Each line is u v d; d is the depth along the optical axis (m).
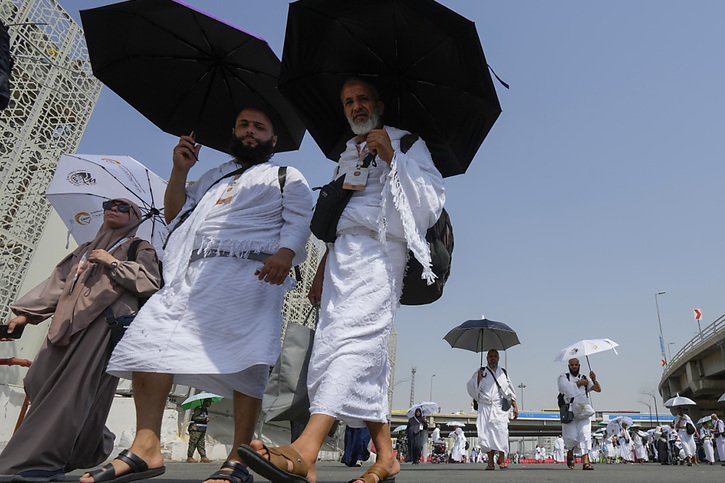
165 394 2.49
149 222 4.88
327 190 2.61
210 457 13.24
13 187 8.48
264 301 2.71
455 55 2.80
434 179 2.69
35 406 3.11
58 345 3.24
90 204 5.03
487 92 2.82
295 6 2.88
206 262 2.66
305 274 17.84
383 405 2.40
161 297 2.62
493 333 11.26
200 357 2.47
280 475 1.88
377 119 2.84
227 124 3.76
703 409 48.38
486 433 9.53
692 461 19.69
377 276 2.43
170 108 3.70
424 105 3.09
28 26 8.39
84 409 3.15
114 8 3.28
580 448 9.62
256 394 2.75
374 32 2.91
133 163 5.47
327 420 2.15
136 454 2.31
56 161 9.16
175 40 3.42
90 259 3.33
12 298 8.50
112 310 3.30
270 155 3.19
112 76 3.57
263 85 3.54
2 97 3.06
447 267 2.78
